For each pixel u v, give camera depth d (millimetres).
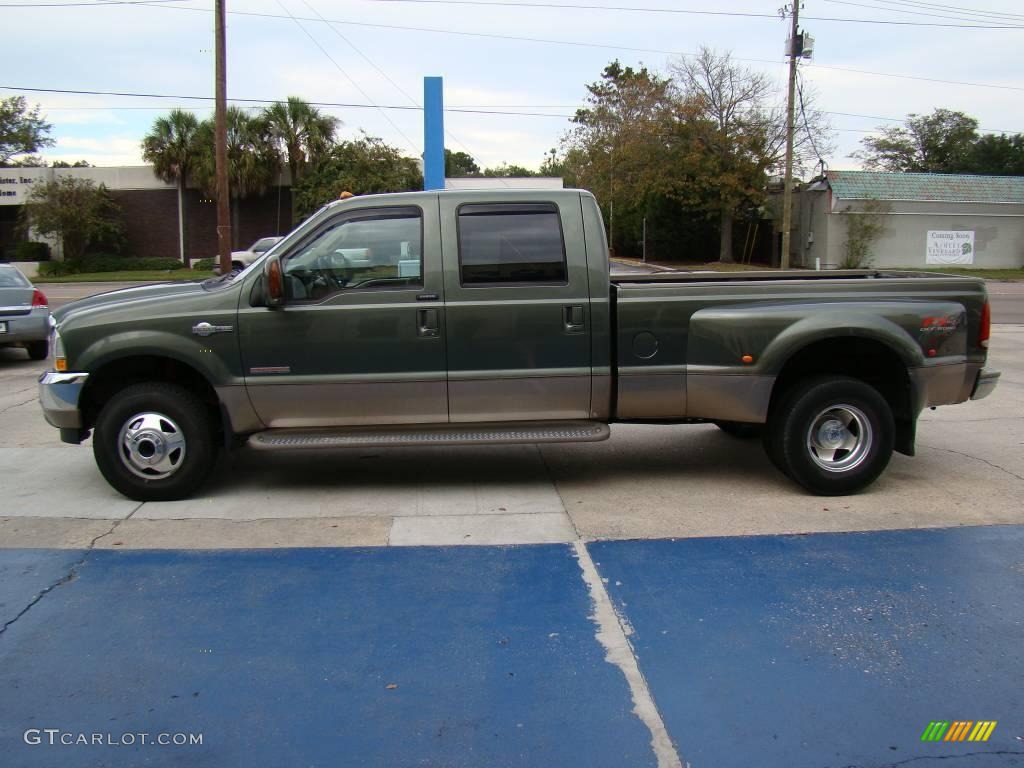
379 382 5727
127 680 3562
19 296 12234
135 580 4551
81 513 5648
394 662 3689
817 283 5895
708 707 3336
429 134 18328
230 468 6766
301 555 4887
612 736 3154
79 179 41094
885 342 5738
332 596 4340
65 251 41406
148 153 41031
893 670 3594
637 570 4633
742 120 37875
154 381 5883
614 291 5809
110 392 6051
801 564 4695
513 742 3123
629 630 3957
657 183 38688
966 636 3883
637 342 5785
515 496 5977
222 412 5758
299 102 40781
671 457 7012
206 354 5656
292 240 5688
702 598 4285
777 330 5723
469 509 5695
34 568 4719
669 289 5770
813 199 38688
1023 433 7668
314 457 7086
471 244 5734
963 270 37312
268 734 3182
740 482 6285
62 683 3541
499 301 5715
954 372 5934
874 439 5824
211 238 42719
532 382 5801
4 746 3119
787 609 4156
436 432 5816
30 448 7410
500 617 4098
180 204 42219
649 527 5309
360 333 5688
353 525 5387
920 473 6453
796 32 30953
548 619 4074
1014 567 4637
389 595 4348
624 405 5867
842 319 5715
